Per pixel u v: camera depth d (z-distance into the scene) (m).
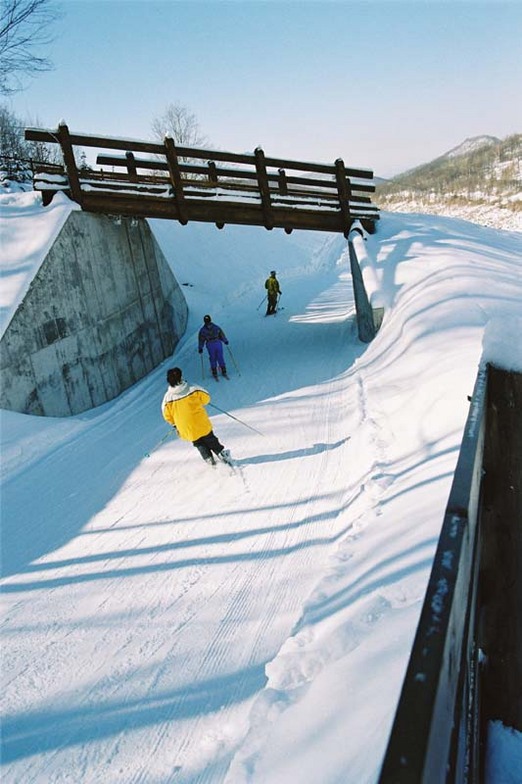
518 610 2.24
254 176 11.88
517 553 2.20
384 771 0.70
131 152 11.25
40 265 8.70
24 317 8.26
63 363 9.06
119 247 11.61
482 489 2.11
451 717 0.94
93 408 9.84
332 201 12.91
